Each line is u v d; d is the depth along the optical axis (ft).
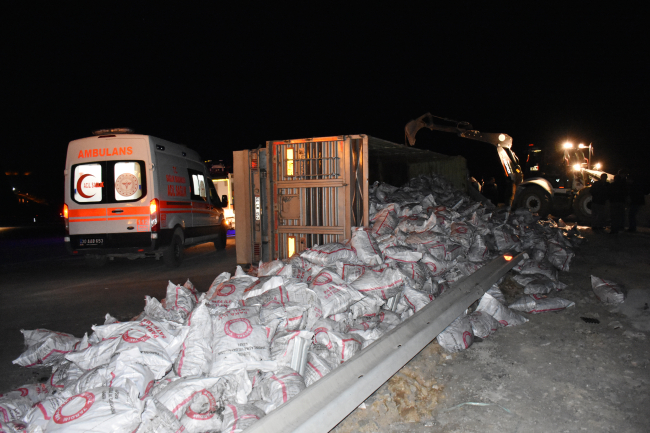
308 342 9.03
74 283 23.11
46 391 9.06
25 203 127.24
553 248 21.90
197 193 30.30
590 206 41.47
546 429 8.41
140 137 24.61
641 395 9.60
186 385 7.38
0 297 20.26
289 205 18.53
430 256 15.64
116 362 7.91
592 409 9.09
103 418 6.18
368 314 12.00
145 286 21.68
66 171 25.04
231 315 9.55
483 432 8.34
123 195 24.43
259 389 8.21
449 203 26.45
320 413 6.64
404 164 35.94
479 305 14.38
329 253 14.02
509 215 28.53
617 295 15.72
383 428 8.46
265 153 19.43
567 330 13.51
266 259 19.67
